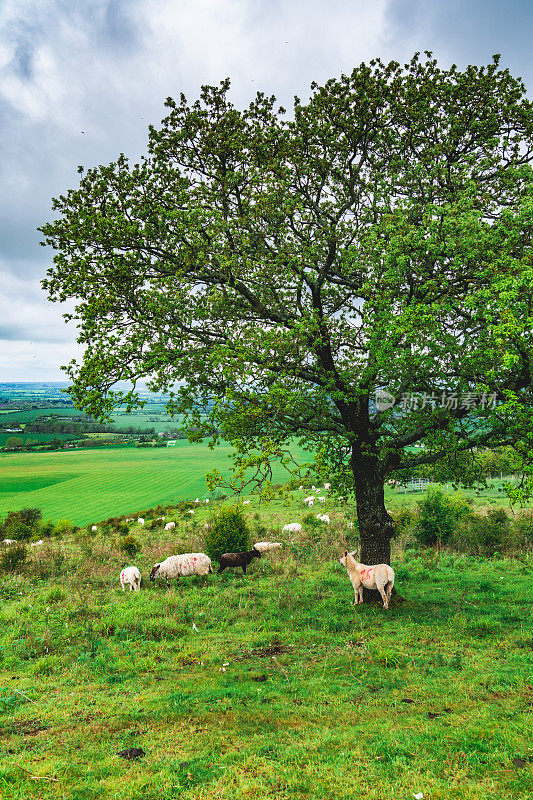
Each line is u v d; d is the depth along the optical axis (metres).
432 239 9.75
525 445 9.23
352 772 5.11
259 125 11.83
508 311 8.29
